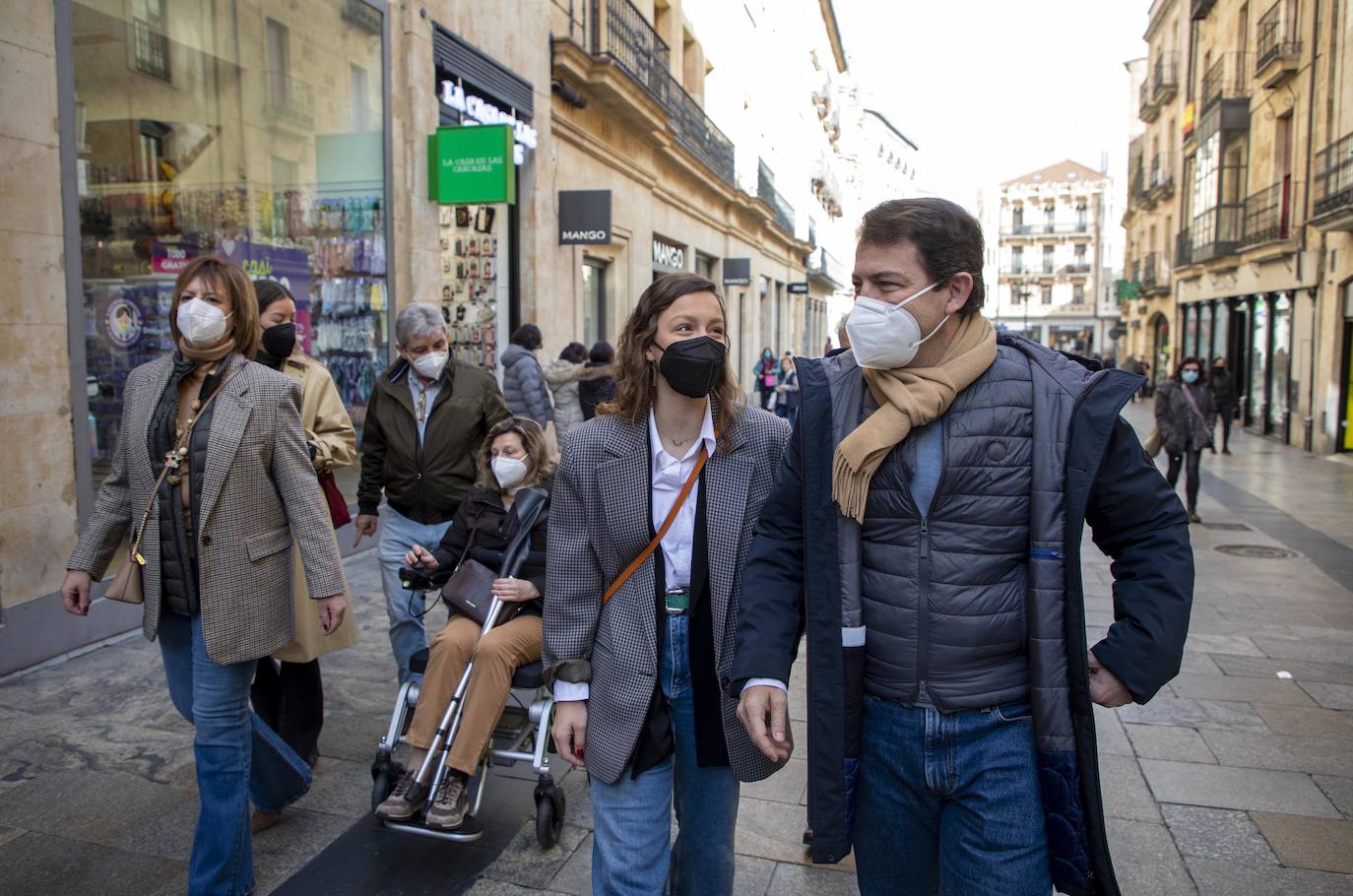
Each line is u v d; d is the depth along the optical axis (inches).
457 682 129.6
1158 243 1331.2
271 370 109.7
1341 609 254.1
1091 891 68.6
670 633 85.0
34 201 186.9
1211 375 668.7
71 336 195.6
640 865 83.7
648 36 591.8
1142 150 1454.2
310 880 117.2
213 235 251.6
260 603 105.8
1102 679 67.6
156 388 107.2
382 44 319.0
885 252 69.7
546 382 356.5
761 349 1169.4
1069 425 68.3
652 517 85.2
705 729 84.9
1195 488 385.7
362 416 313.9
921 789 72.9
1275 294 769.6
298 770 126.2
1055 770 68.7
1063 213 3164.4
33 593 185.9
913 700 71.4
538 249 444.5
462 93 365.7
